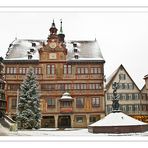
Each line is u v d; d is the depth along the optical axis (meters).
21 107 59.91
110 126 47.41
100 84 70.88
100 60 71.31
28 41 77.06
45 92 70.06
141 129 48.31
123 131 47.34
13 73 70.44
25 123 58.59
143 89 75.69
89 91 70.50
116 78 74.38
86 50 74.50
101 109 70.00
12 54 72.25
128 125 47.66
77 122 69.50
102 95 70.38
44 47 71.50
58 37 72.31
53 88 70.38
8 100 69.44
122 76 74.62
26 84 61.03
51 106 69.69
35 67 71.00
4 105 62.62
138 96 74.38
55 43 71.69
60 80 70.62
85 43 77.06
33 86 60.94
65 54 71.44
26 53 73.00
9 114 68.81
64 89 70.44
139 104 74.12
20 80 70.19
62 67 71.00
